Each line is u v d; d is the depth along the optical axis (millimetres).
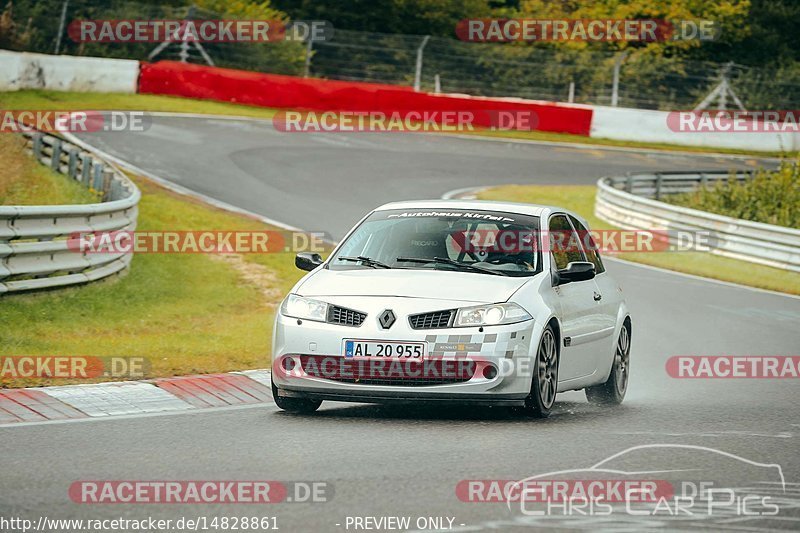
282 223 79875
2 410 30141
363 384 30188
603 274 38531
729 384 41406
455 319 30172
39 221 48594
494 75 176500
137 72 137125
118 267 56875
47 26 147875
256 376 37562
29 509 20766
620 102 177250
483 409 33469
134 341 42594
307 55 168000
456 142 140375
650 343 50625
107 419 29875
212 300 57094
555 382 32344
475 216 34938
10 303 46812
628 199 97062
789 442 29438
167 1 173875
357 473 24031
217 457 25438
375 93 148500
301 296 31625
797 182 107688
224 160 104188
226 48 164250
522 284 31953
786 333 55406
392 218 35375
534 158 135000
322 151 117875
